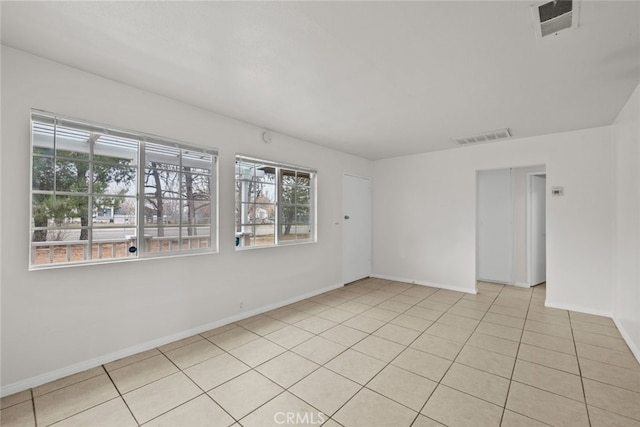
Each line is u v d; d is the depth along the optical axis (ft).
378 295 14.62
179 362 7.94
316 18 5.46
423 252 16.75
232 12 5.29
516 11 5.28
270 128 12.12
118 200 8.20
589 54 6.68
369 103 9.55
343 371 7.55
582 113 10.39
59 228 7.24
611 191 11.50
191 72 7.55
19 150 6.60
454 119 11.04
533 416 5.88
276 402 6.31
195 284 9.74
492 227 17.60
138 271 8.44
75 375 7.25
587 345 9.09
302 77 7.81
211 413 5.97
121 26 5.73
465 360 8.14
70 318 7.27
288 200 13.29
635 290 8.60
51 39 6.18
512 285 16.83
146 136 8.59
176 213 9.41
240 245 11.22
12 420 5.72
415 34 5.98
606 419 5.80
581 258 12.12
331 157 15.64
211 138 10.23
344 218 16.67
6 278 6.44
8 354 6.47
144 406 6.16
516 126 11.88
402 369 7.67
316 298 14.07
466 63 7.10
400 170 17.67
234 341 9.26
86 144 7.64
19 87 6.60
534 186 16.80
